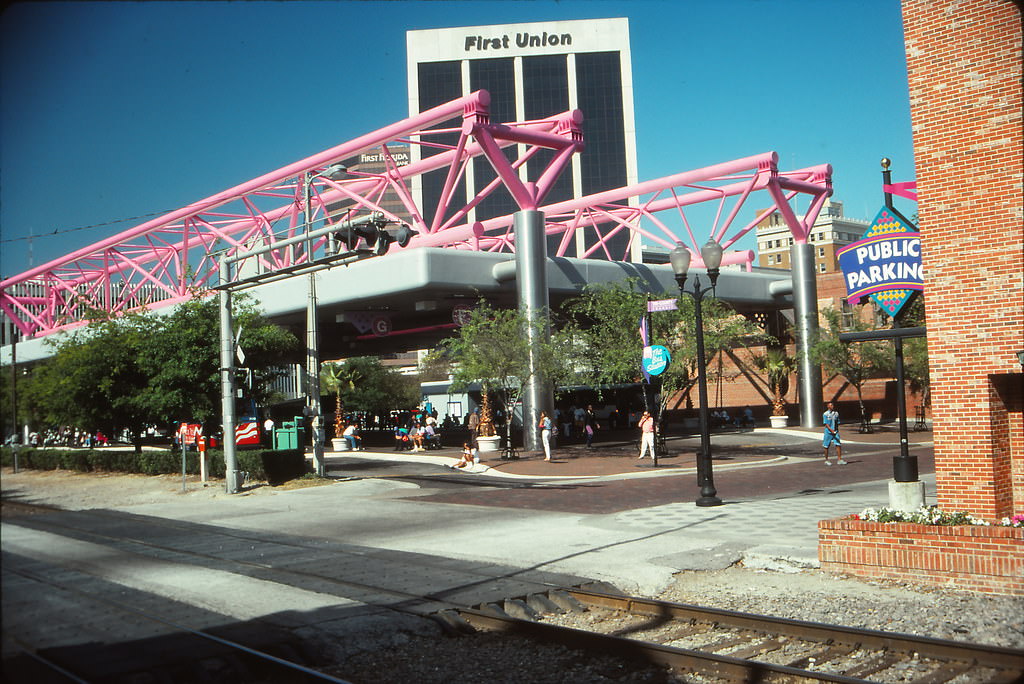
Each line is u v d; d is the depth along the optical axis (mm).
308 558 14273
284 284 48875
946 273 12922
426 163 53438
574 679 7996
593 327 39625
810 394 53062
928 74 13062
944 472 12930
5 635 6152
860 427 50406
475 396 61844
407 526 18359
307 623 9828
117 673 8055
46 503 22641
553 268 44906
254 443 35906
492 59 133000
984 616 9391
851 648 8508
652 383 37531
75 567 13375
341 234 18641
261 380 34094
